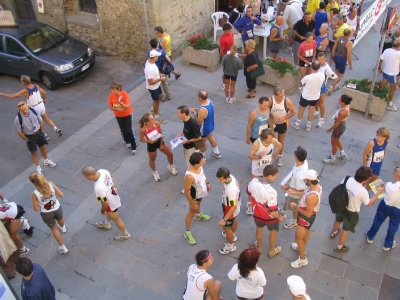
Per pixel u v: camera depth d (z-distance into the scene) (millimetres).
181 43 13195
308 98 8977
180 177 8547
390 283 6426
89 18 13312
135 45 12773
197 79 11742
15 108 11227
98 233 7512
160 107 10672
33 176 6359
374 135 9367
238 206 6297
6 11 12195
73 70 11562
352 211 6277
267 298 6270
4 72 12406
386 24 8492
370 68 11805
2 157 9523
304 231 6191
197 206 6824
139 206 7957
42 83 12164
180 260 6953
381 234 7176
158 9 11859
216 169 8656
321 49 10930
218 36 14281
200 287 5043
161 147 8016
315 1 12430
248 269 5055
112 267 6914
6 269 6883
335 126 8016
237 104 10602
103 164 9047
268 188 6016
